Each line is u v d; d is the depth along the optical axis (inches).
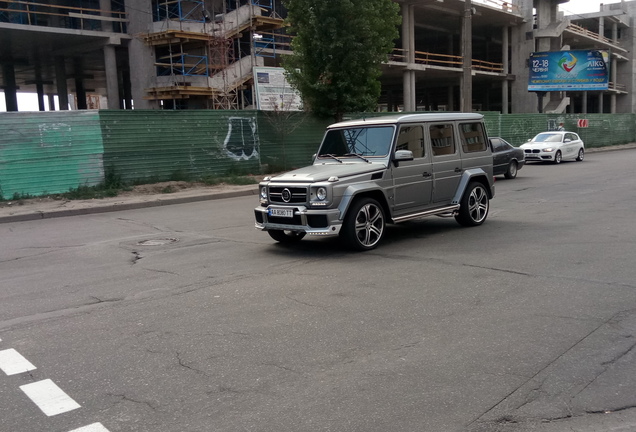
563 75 1841.8
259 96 1019.3
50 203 659.4
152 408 155.5
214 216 545.3
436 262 309.1
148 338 208.8
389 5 930.1
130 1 1210.6
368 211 344.2
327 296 252.4
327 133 392.8
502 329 205.0
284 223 342.3
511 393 157.3
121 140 755.4
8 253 396.5
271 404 155.3
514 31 2007.9
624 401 151.3
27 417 152.9
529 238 367.6
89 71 1625.2
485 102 2317.9
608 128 1838.1
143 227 493.7
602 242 346.6
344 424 143.6
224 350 194.5
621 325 205.0
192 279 293.6
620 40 2751.0
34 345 206.2
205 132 839.7
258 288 270.2
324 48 855.7
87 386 170.7
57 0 1246.3
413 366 176.6
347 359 183.6
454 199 402.3
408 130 370.6
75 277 311.4
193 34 1160.8
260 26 1295.5
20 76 1732.3
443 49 2017.7
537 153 1068.5
